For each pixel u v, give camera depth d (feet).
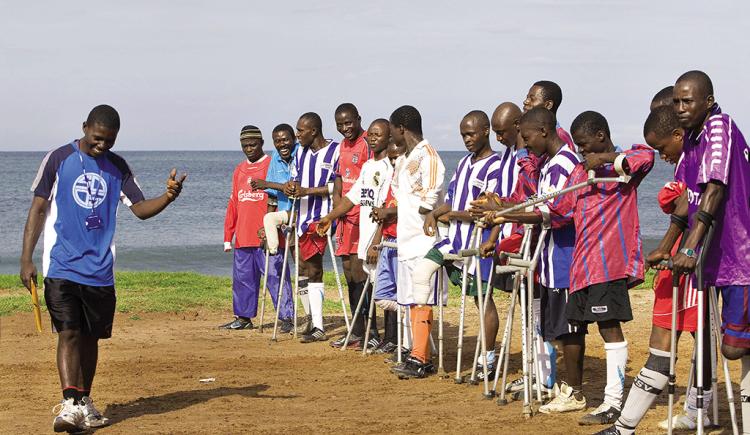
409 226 32.22
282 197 42.63
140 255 108.27
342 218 39.09
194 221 164.55
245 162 44.50
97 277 25.20
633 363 33.91
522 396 28.17
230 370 34.24
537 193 26.73
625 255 24.14
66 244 25.07
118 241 128.77
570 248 25.71
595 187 24.29
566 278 25.67
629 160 23.52
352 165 39.06
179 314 49.16
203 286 59.72
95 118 25.21
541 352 27.89
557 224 25.26
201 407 27.96
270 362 35.83
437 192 31.94
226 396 29.53
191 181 326.65
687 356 34.30
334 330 43.83
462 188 31.14
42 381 32.27
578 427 24.66
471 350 37.68
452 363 34.96
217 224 157.79
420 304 31.76
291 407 27.84
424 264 31.27
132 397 29.60
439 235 32.48
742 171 20.74
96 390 30.71
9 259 105.29
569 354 26.21
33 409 27.86
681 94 20.97
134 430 25.04
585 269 24.25
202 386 31.30
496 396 28.63
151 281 62.03
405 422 25.48
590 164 23.84
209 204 211.20
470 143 30.86
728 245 20.84
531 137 26.04
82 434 24.81
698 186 21.11
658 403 27.53
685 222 22.22
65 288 24.88
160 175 390.01
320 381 31.99
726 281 20.90
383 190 36.22
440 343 31.94
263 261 44.14
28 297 53.57
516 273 26.53
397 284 33.50
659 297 22.93
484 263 30.58
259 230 43.55
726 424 24.84
